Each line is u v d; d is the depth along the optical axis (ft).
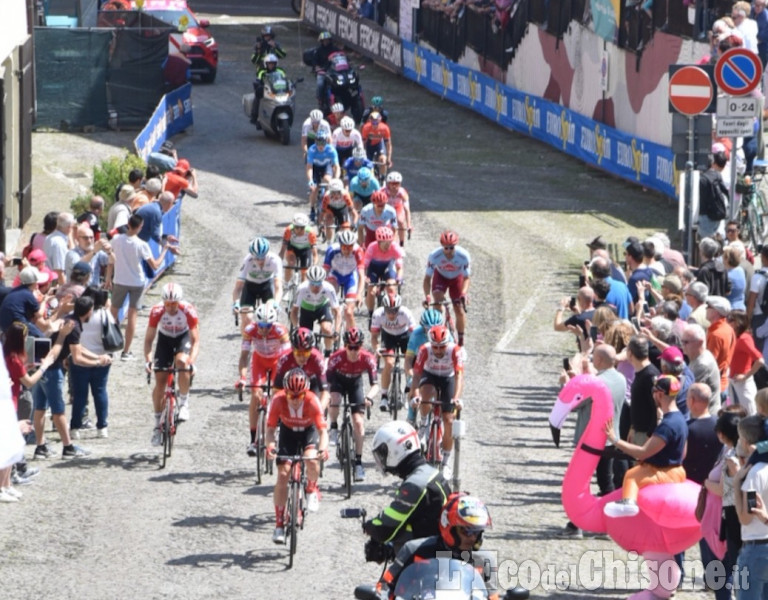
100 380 105.81
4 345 96.84
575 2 226.17
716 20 181.88
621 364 88.89
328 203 158.51
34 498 92.17
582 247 171.94
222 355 130.82
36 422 101.09
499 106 252.83
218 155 226.38
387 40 303.27
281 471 81.97
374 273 134.62
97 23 270.46
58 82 239.30
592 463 75.36
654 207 192.75
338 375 96.84
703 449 74.59
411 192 202.59
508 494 92.17
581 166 220.84
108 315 106.11
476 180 211.00
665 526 71.20
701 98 134.51
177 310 102.27
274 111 232.32
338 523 87.97
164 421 98.99
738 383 95.91
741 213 156.04
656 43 197.36
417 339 99.55
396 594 57.52
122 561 80.74
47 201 195.11
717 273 113.19
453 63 271.69
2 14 168.86
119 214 147.84
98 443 105.40
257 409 98.37
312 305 119.14
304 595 75.46
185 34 285.84
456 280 129.59
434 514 62.54
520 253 169.17
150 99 243.81
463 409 114.11
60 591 75.87
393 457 64.28
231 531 86.33
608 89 215.51
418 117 259.39
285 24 368.48
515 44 251.80
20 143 179.93
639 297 106.93
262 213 189.67
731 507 67.67
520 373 125.70
